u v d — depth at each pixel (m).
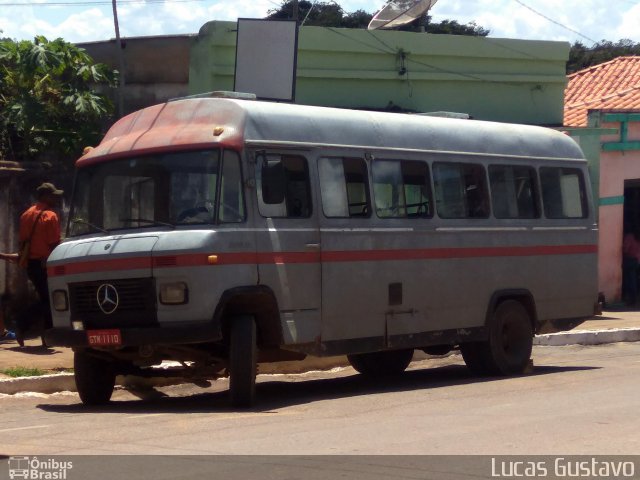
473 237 12.48
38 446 7.93
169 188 10.16
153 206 10.23
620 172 22.64
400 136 11.86
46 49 16.05
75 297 10.31
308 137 10.82
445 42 20.97
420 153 12.02
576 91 28.20
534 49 22.12
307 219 10.63
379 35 20.19
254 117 10.35
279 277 10.23
